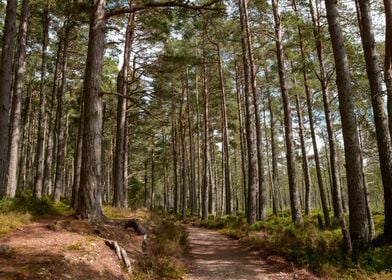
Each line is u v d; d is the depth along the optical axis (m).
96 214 10.70
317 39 15.71
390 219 10.49
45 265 6.36
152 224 14.91
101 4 11.73
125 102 21.50
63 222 9.70
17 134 16.14
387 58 10.88
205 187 28.55
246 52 20.23
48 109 36.88
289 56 19.44
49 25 23.19
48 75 29.31
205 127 29.62
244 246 14.12
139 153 47.75
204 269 10.21
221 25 21.77
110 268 7.50
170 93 24.16
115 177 21.02
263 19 20.69
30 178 39.56
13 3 13.40
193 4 12.04
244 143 32.84
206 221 25.41
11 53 13.11
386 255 9.05
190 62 20.86
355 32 16.08
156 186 60.28
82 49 25.88
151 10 18.55
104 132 40.31
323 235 13.12
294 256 10.58
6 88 12.77
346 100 10.90
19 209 11.56
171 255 10.83
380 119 11.09
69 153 43.09
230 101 34.88
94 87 11.19
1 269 5.95
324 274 8.77
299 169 62.06
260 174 20.58
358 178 10.59
